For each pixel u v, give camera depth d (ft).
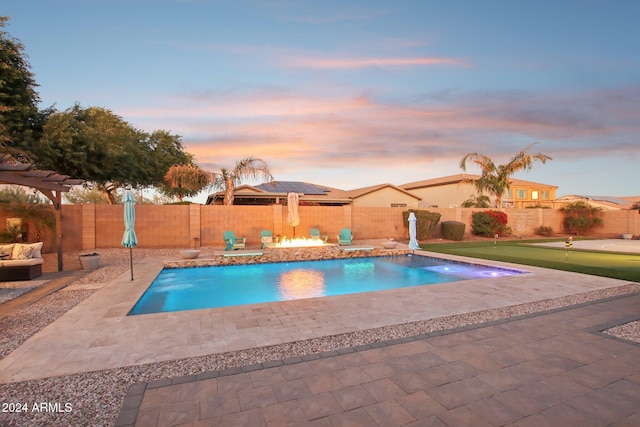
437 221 65.51
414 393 9.68
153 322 16.57
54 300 20.92
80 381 10.58
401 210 64.59
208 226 50.90
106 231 46.14
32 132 42.98
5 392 9.87
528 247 55.42
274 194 82.89
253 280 31.91
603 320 16.71
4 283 25.72
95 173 51.03
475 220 70.74
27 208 39.81
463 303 20.20
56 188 29.35
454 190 107.96
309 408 8.89
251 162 57.52
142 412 8.70
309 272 36.24
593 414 8.67
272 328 15.67
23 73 39.93
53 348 13.23
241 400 9.31
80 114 52.54
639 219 75.46
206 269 36.29
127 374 11.05
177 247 49.03
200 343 13.79
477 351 12.78
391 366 11.48
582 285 25.32
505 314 17.94
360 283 31.09
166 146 87.71
